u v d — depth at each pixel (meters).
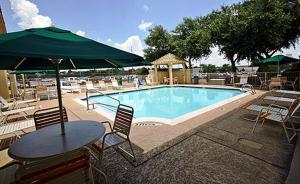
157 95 13.34
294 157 2.84
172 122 5.11
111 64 2.78
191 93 13.45
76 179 1.51
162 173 2.66
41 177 1.33
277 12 12.12
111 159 3.12
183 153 3.24
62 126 2.40
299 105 3.76
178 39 19.53
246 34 13.59
